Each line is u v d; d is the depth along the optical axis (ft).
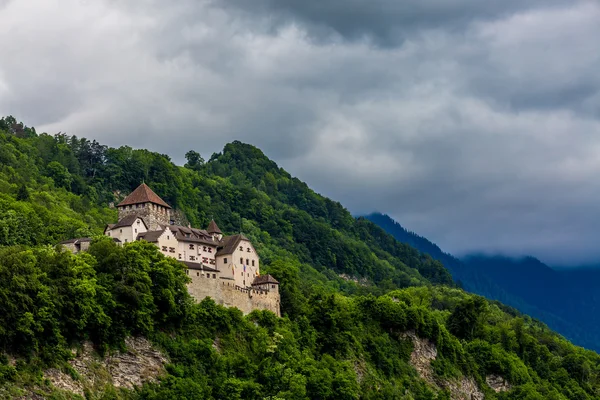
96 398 648.79
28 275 632.38
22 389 599.16
